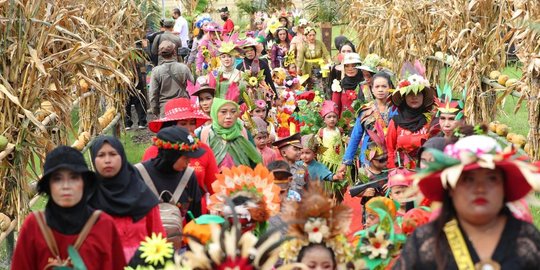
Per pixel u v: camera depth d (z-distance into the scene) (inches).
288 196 372.8
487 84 656.4
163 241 257.9
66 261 256.7
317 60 924.0
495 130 609.3
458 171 193.2
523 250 196.9
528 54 528.1
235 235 232.4
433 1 818.8
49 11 442.0
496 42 649.0
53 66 452.4
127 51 588.1
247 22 1893.5
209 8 1568.7
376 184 437.1
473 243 198.5
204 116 425.7
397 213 329.7
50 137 462.9
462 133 299.0
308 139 469.7
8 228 395.5
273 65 1018.1
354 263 249.1
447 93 420.8
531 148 537.0
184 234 253.6
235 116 435.8
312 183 247.6
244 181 303.7
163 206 323.3
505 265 195.8
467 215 197.8
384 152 448.1
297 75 895.7
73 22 508.1
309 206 241.3
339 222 243.4
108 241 265.1
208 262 229.5
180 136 330.3
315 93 634.2
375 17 1064.2
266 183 304.5
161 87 673.6
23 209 413.4
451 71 685.3
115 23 712.4
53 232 260.5
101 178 295.4
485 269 195.3
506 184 200.2
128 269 247.6
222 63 621.0
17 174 410.6
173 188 335.0
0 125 407.5
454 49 701.9
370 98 641.6
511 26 575.8
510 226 199.6
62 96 445.4
